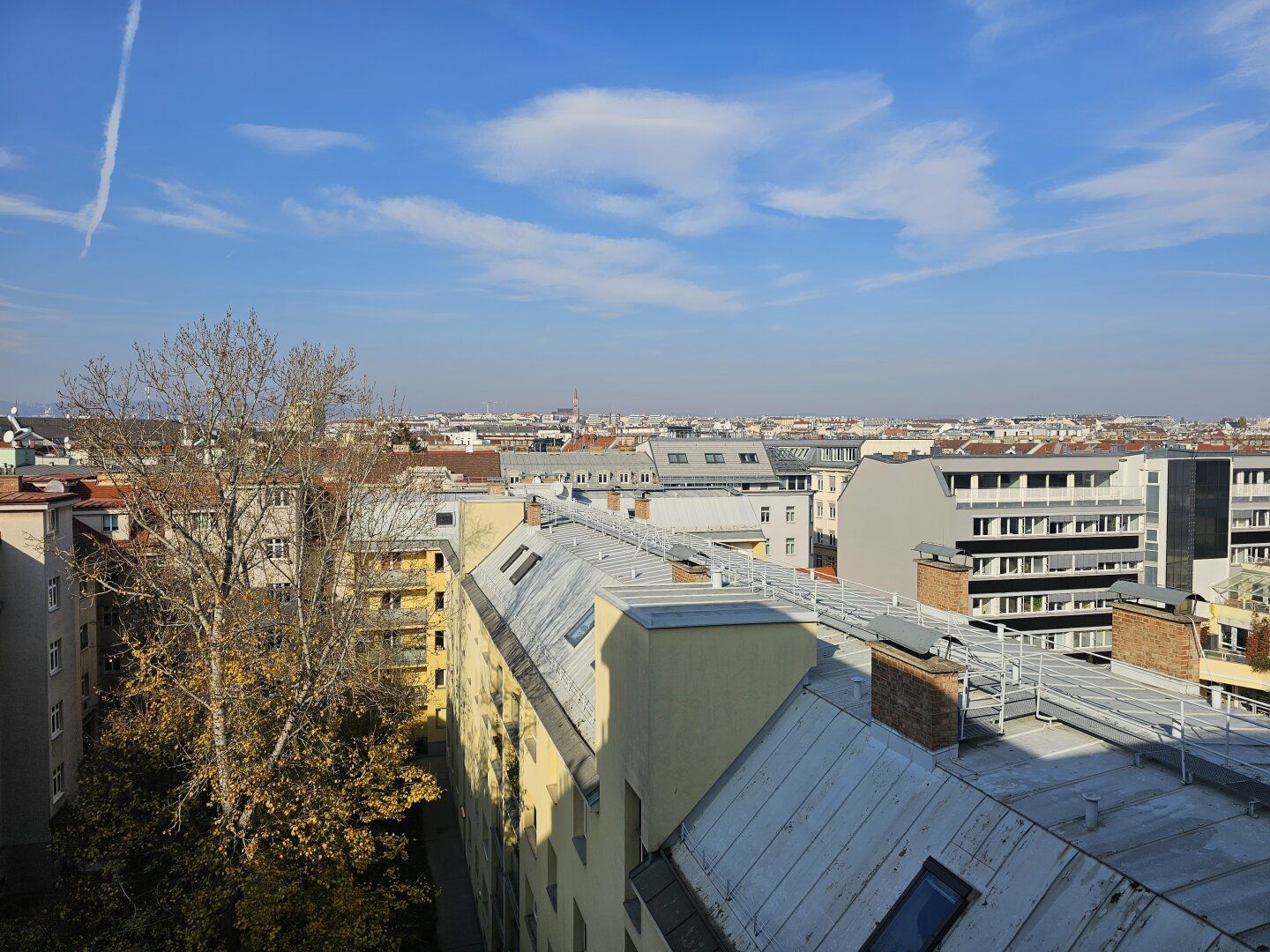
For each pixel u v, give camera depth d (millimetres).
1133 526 66750
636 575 23641
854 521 71938
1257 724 11453
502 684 26766
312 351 35438
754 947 9953
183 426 31531
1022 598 62500
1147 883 7445
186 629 31812
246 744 25188
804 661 13539
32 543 33094
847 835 10422
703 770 12922
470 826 34750
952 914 8430
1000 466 64062
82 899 26047
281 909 23078
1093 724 11062
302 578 32469
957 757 10484
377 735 36500
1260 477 69688
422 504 44438
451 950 29641
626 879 13516
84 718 38156
